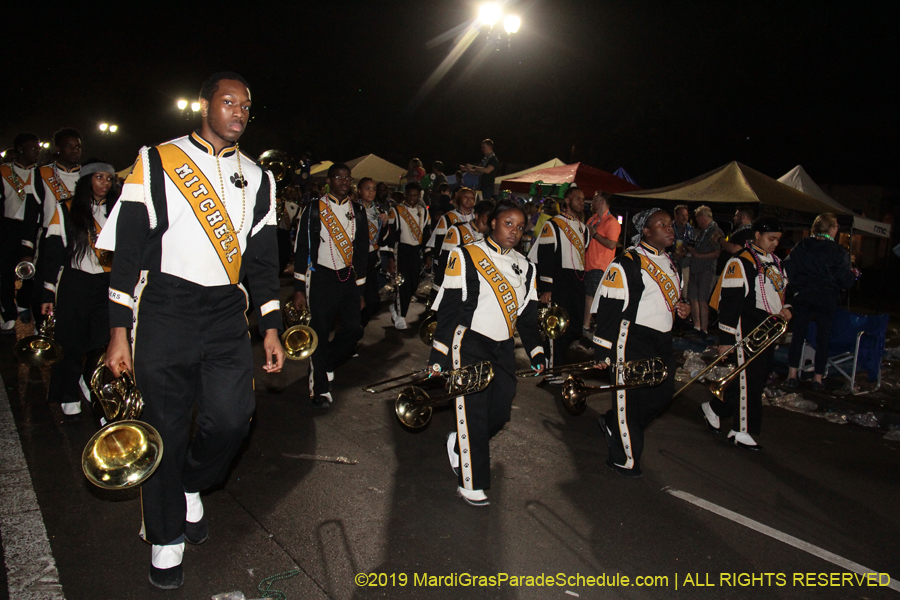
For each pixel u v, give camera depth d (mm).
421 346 8148
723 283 5168
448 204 12086
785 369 8016
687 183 11148
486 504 3959
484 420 3906
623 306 4301
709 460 4934
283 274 14117
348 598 2969
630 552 3529
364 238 5695
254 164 3064
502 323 3922
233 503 3807
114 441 2562
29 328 7941
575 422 5617
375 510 3820
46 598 2842
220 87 2799
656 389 4434
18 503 3658
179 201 2744
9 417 4930
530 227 10898
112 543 3316
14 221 7238
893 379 7613
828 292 6977
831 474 4805
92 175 4609
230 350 2910
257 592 2967
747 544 3699
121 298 2656
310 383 5605
